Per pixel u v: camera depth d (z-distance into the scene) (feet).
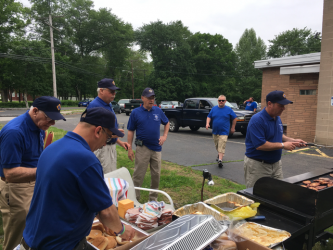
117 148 27.86
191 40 177.27
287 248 7.32
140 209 7.89
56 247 4.23
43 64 119.96
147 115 12.32
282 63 43.80
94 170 4.38
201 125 37.29
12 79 116.67
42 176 4.32
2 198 7.91
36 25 150.41
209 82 169.89
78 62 159.22
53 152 4.40
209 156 24.34
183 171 19.01
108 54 173.37
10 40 118.73
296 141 10.27
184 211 7.20
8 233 8.03
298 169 19.63
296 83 31.27
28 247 4.47
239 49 198.49
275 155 10.35
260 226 6.33
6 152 6.97
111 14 171.12
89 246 5.27
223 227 5.09
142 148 12.30
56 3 155.84
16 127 7.14
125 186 8.71
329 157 23.39
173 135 37.91
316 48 161.17
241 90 167.53
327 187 7.68
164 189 15.23
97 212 4.64
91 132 4.71
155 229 6.77
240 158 23.41
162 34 151.53
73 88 165.27
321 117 27.55
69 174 4.19
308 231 6.77
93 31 164.96
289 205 7.35
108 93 11.07
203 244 4.51
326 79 26.84
